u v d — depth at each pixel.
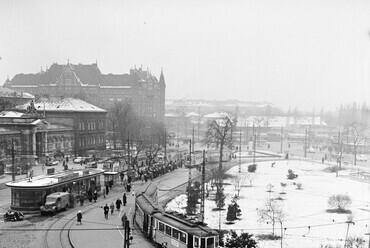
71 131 117.50
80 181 58.19
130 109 164.25
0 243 36.78
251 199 68.62
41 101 125.06
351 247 41.25
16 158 91.94
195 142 186.12
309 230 47.97
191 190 57.81
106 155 118.69
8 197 58.19
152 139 144.25
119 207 51.81
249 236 38.50
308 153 166.88
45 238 38.56
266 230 48.69
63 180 52.91
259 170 108.88
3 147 89.38
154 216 38.78
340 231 48.97
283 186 79.62
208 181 79.19
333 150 177.62
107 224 44.38
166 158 116.69
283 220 53.03
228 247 37.47
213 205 62.59
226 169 97.56
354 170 113.69
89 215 48.38
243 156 145.38
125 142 141.88
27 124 95.44
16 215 44.91
